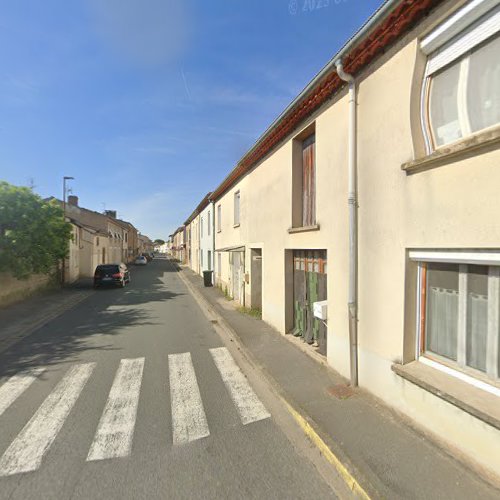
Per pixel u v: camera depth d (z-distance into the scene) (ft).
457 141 11.34
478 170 9.90
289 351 22.44
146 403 15.44
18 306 42.29
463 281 11.23
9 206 41.78
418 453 10.86
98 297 52.24
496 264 9.77
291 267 26.07
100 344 25.36
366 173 15.21
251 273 36.76
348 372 16.94
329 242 18.74
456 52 11.24
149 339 26.84
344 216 17.15
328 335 18.88
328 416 13.39
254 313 35.19
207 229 77.77
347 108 16.85
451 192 10.80
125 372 19.39
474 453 9.93
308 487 9.87
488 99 10.35
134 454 11.48
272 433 12.91
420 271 12.84
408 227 12.64
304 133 22.86
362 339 15.58
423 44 12.21
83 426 13.35
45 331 29.73
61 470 10.61
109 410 14.71
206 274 65.67
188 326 31.76
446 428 10.89
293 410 14.12
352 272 15.94
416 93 12.59
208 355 22.70
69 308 41.98
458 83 11.34
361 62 15.15
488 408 9.55
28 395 16.25
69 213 106.42
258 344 24.16
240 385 17.63
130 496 9.45
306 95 19.42
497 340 10.15
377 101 14.49
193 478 10.25
